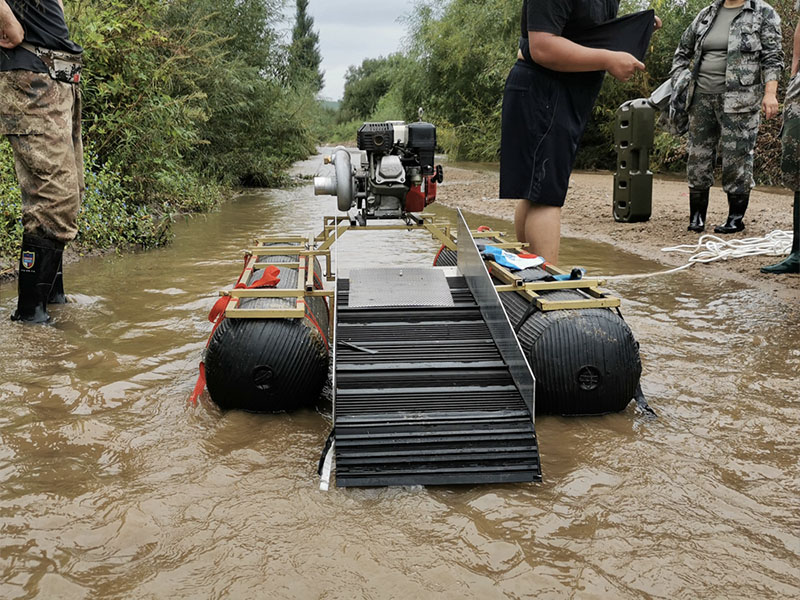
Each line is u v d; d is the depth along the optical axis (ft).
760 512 7.50
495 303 9.86
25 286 13.94
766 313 14.98
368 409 8.60
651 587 6.25
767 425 9.61
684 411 10.13
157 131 27.48
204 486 7.93
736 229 23.63
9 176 19.38
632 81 54.85
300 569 6.44
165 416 9.86
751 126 22.47
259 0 51.26
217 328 10.00
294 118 54.80
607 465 8.51
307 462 8.58
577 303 10.00
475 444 8.23
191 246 23.39
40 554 6.66
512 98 11.84
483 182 47.91
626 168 27.09
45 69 13.41
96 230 21.39
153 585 6.22
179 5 37.63
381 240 24.82
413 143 11.88
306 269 11.93
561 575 6.39
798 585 6.29
